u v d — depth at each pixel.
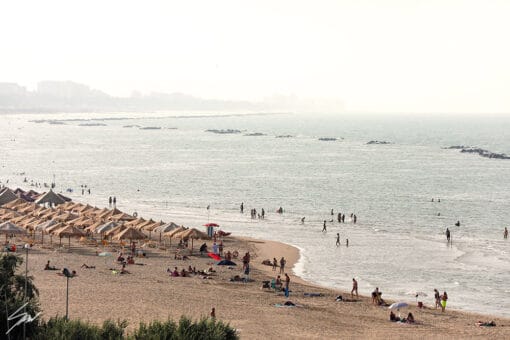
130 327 67.06
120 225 116.75
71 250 113.94
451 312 84.06
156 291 86.06
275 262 108.69
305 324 73.94
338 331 71.88
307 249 125.94
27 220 123.62
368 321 77.25
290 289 92.94
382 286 98.31
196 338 50.84
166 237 132.00
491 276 105.12
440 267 111.31
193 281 94.75
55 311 72.19
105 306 76.12
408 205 191.00
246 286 93.69
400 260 116.75
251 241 132.50
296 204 191.62
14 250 108.12
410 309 84.69
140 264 104.88
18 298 53.47
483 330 74.94
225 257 112.62
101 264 103.06
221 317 74.75
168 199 199.25
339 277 103.62
